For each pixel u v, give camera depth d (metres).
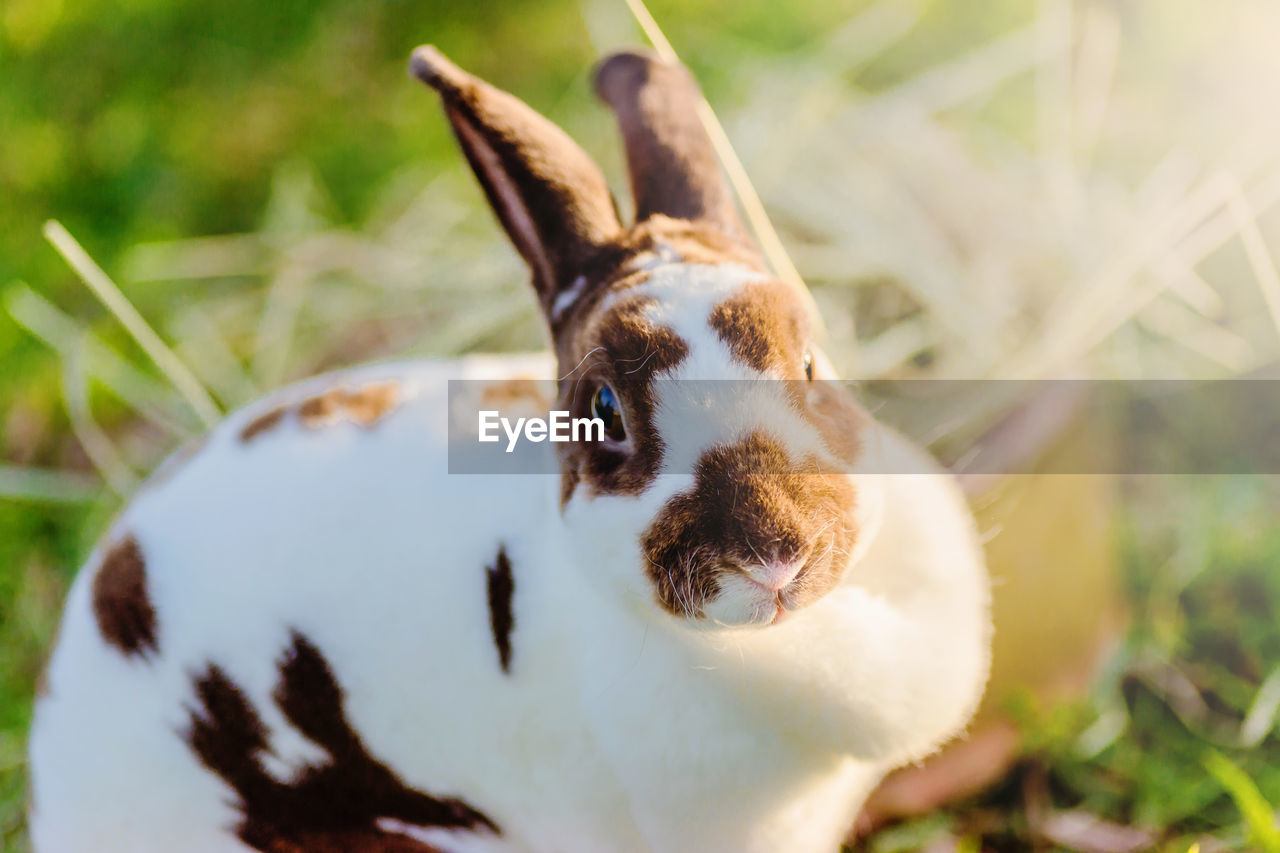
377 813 0.67
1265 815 0.67
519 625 0.62
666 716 0.59
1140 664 0.82
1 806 0.80
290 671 0.64
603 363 0.56
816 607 0.58
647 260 0.59
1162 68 1.10
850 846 0.76
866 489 0.57
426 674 0.63
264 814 0.67
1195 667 0.82
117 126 1.24
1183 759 0.78
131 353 1.00
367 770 0.66
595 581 0.57
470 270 0.89
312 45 1.28
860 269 0.83
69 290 1.09
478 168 0.61
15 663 0.86
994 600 0.73
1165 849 0.75
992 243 0.83
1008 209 0.85
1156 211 0.84
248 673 0.65
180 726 0.66
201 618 0.65
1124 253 0.82
